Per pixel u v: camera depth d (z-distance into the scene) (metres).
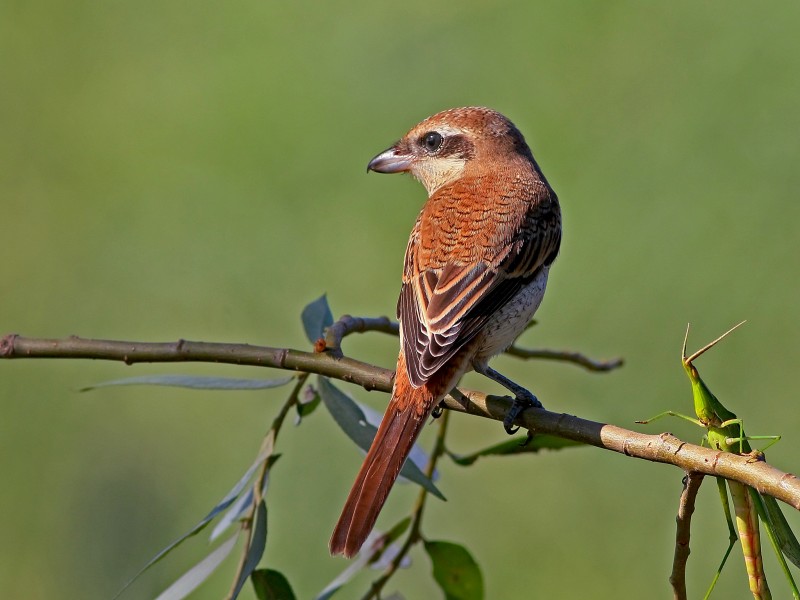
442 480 10.69
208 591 9.55
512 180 8.16
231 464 10.71
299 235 11.99
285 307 11.75
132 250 12.23
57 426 10.99
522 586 10.27
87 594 10.10
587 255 11.12
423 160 8.92
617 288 10.92
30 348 6.57
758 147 11.09
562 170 11.48
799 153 10.96
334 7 12.79
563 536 10.42
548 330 10.98
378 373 6.65
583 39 11.92
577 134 11.60
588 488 10.58
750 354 10.45
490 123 8.73
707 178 11.09
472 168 8.48
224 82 12.75
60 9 13.26
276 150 12.34
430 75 12.28
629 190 11.23
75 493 10.59
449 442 10.85
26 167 12.61
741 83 11.34
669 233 10.97
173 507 10.52
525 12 12.18
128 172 12.56
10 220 12.46
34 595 10.09
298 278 11.83
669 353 10.63
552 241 7.99
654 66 11.65
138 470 10.73
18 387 11.09
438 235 7.61
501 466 10.81
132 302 12.05
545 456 10.70
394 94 12.29
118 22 13.27
